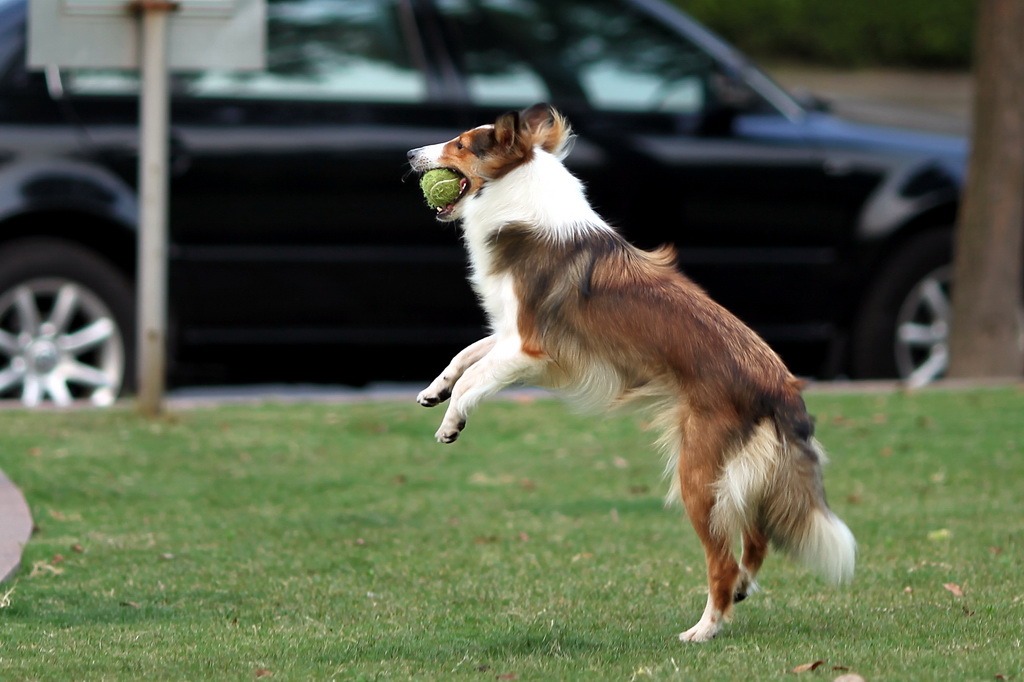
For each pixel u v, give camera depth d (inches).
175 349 505.0
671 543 345.7
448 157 304.7
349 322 510.9
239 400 516.1
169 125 482.0
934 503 386.6
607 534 354.0
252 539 341.7
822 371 586.2
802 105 563.8
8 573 295.0
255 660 240.2
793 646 249.8
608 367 274.7
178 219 485.7
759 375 262.4
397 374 545.6
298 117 494.3
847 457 445.1
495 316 294.2
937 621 267.1
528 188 293.9
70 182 471.2
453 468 431.8
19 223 477.7
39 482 379.6
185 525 353.4
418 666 237.0
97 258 486.6
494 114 512.7
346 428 476.4
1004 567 313.4
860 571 315.3
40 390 485.7
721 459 259.4
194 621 269.1
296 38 504.4
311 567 317.7
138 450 425.4
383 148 498.3
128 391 498.0
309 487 399.9
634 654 245.6
